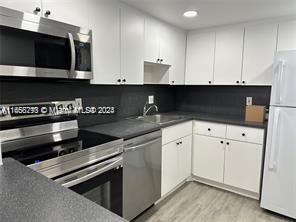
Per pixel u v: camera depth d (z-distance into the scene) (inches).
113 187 67.8
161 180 93.6
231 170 103.1
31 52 54.0
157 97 126.6
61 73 60.3
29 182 34.2
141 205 82.9
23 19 51.3
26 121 65.4
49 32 56.5
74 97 80.9
